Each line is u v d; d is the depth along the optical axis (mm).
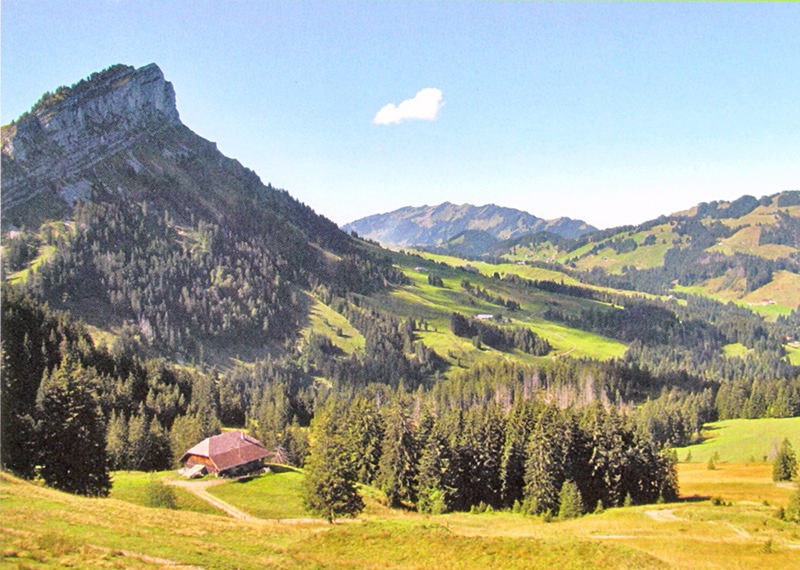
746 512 78438
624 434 102688
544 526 77938
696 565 52781
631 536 67125
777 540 62562
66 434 69812
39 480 67750
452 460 95625
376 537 52062
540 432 94125
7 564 29484
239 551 43531
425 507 92938
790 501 74750
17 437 67188
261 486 92938
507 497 97750
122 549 36719
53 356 153000
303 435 141625
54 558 31844
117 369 176000
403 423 97438
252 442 108125
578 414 111688
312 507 74438
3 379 105438
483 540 51969
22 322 158375
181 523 49969
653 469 100562
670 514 80000
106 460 74812
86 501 51031
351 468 76812
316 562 44594
